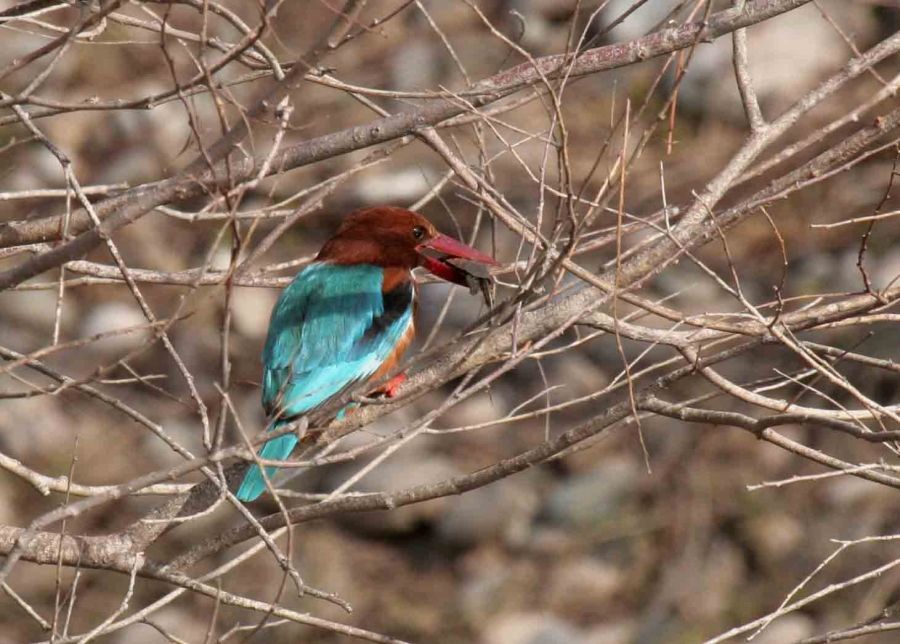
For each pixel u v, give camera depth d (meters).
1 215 16.41
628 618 12.70
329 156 5.84
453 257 7.70
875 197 14.84
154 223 16.62
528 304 6.26
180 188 5.05
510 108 6.02
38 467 14.45
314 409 6.55
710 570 12.82
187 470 4.80
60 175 17.14
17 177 17.06
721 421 5.60
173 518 5.42
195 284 4.98
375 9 18.62
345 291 7.47
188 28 17.88
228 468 6.55
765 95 15.66
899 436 4.93
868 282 5.73
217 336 15.69
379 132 5.77
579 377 14.16
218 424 4.81
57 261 5.07
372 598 13.06
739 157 6.15
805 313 5.85
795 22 16.47
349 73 17.77
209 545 5.91
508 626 12.73
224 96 5.32
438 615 12.91
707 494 13.38
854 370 13.28
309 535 13.70
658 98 16.28
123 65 18.22
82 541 5.90
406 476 13.62
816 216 14.98
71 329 15.93
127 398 15.09
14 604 12.80
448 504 13.81
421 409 14.38
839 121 6.00
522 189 15.01
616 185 5.20
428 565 13.51
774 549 12.78
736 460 13.59
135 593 12.94
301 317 7.41
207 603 12.82
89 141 17.69
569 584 13.01
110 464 14.45
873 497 12.82
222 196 4.81
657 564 13.04
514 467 5.86
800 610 12.25
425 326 14.09
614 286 5.16
